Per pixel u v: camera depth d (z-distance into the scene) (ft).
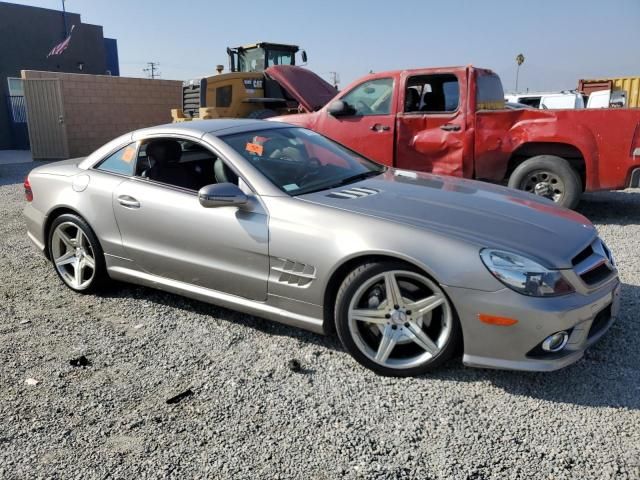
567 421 9.49
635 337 12.27
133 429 9.62
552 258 10.08
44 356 12.30
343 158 15.15
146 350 12.48
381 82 24.85
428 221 10.98
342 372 11.32
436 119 23.62
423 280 10.48
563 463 8.46
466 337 10.25
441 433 9.29
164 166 14.16
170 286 13.83
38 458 8.96
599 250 11.32
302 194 12.40
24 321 14.12
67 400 10.55
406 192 12.76
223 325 13.66
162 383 11.08
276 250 11.77
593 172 21.77
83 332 13.46
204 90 39.11
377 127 24.79
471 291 10.03
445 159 23.73
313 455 8.84
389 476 8.33
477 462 8.55
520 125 22.53
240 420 9.80
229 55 46.42
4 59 65.98
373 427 9.50
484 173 23.38
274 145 14.12
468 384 10.71
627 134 21.02
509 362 10.06
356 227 11.03
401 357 11.12
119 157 15.07
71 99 53.98
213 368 11.61
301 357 11.97
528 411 9.81
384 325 11.00
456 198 12.44
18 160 54.34
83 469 8.68
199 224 12.86
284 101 41.27
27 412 10.20
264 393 10.62
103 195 14.64
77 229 15.62
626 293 14.76
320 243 11.25
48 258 16.60
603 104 69.15
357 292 10.98
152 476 8.48
